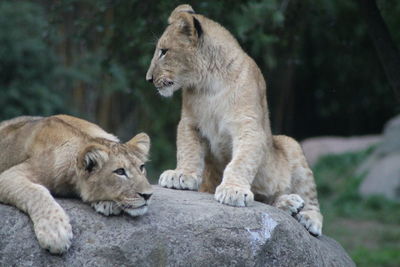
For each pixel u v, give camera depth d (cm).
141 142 892
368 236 2072
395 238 2036
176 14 1098
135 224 859
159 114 2250
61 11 1489
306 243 929
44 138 907
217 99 1039
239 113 1020
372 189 2484
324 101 3522
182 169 1046
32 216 841
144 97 1662
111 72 1477
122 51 1441
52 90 2338
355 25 2077
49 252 830
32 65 2277
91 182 858
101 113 2688
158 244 855
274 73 3108
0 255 838
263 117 1055
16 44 2234
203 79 1050
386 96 3369
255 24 1498
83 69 2461
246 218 898
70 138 896
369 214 2316
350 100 3459
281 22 1442
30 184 861
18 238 841
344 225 2206
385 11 1491
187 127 1070
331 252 1027
